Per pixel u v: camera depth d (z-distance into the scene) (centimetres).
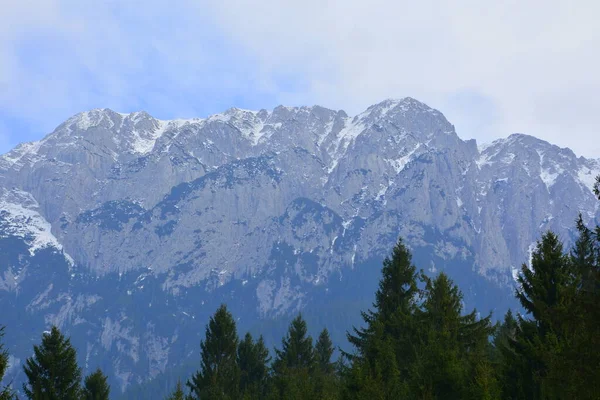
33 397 7519
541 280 5216
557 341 4750
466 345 6103
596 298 3450
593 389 3294
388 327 7081
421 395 4822
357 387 5303
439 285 6600
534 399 4700
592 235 3638
